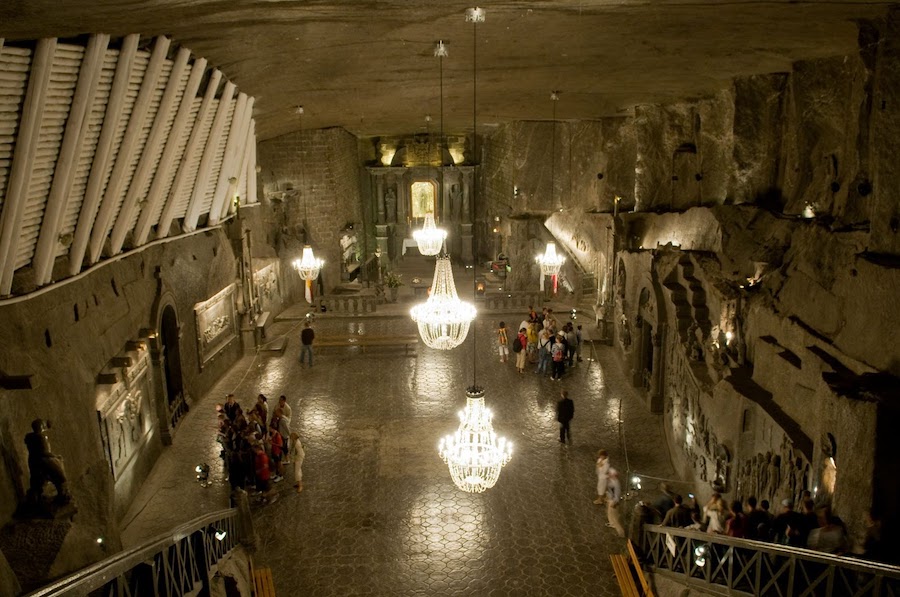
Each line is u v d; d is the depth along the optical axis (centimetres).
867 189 1104
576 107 2283
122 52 856
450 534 1163
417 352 2073
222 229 1955
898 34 962
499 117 2717
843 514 817
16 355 896
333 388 1805
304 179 2831
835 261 1096
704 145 1891
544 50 1260
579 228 2730
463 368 1941
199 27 921
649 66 1452
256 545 1112
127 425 1253
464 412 895
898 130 967
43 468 823
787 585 725
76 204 975
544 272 2455
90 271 1100
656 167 2220
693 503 1132
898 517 770
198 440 1505
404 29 1070
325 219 2892
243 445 1248
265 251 2450
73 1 638
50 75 752
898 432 768
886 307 905
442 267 1033
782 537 823
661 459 1430
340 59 1289
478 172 3672
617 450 1459
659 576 991
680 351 1402
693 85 1734
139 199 1186
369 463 1405
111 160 988
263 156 2777
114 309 1248
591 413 1638
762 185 1669
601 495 1237
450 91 1841
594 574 1057
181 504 1246
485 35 1116
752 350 1239
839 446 827
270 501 1262
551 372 1884
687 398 1335
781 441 981
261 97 1644
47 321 996
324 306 2481
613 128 2508
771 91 1605
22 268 937
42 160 834
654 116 2188
